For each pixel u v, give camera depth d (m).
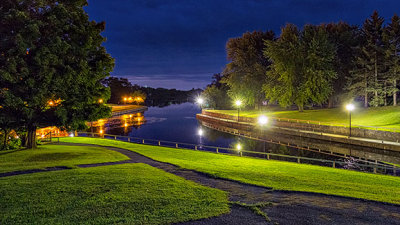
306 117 52.69
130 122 76.94
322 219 7.54
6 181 10.98
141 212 7.67
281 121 49.41
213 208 8.10
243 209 8.20
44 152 21.72
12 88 17.88
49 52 17.64
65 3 20.97
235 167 17.39
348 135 36.44
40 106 20.52
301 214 7.88
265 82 67.75
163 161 18.41
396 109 45.12
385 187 12.53
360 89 53.22
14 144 25.22
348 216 7.80
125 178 11.62
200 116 81.06
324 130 40.47
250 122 58.19
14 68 16.41
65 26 19.00
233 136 50.38
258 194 10.02
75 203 8.36
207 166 16.84
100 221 7.02
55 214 7.53
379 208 8.59
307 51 53.69
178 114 110.12
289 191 10.43
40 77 17.94
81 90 20.86
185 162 18.33
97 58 22.28
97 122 70.44
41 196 9.01
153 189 9.99
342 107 60.22
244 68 69.25
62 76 18.80
